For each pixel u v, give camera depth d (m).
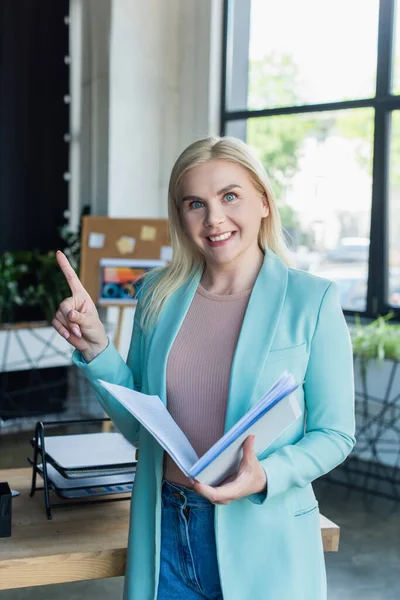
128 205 6.75
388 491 4.59
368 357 4.88
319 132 5.85
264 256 1.59
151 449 1.54
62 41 6.77
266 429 1.28
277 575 1.42
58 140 6.82
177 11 6.80
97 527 1.79
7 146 6.56
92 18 6.62
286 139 6.09
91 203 6.82
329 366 1.45
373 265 5.50
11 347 5.93
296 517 1.47
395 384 4.81
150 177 6.87
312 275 1.53
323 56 5.77
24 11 6.54
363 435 5.07
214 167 1.45
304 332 1.46
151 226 5.52
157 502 1.50
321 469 1.40
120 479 1.97
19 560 1.58
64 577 1.62
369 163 5.51
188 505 1.47
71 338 1.55
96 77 6.64
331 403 1.44
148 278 1.71
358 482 4.74
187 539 1.47
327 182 5.79
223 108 6.62
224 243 1.48
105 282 5.43
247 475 1.28
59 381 6.79
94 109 6.70
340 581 3.38
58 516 1.86
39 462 2.05
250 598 1.42
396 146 5.38
